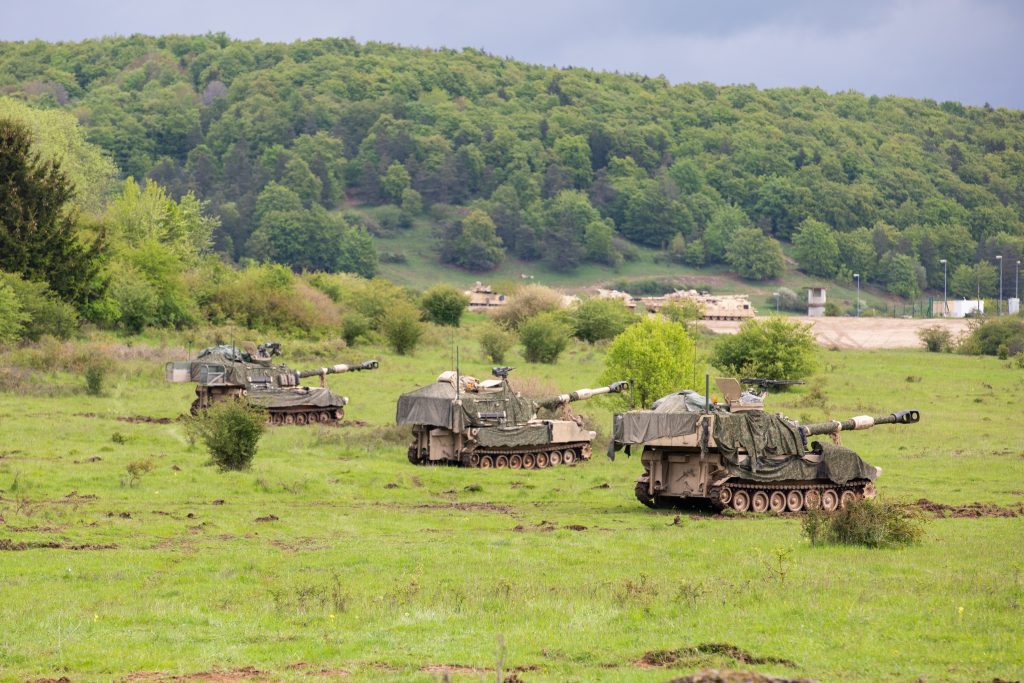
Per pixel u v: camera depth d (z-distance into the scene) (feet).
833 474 191.42
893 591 120.37
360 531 164.66
